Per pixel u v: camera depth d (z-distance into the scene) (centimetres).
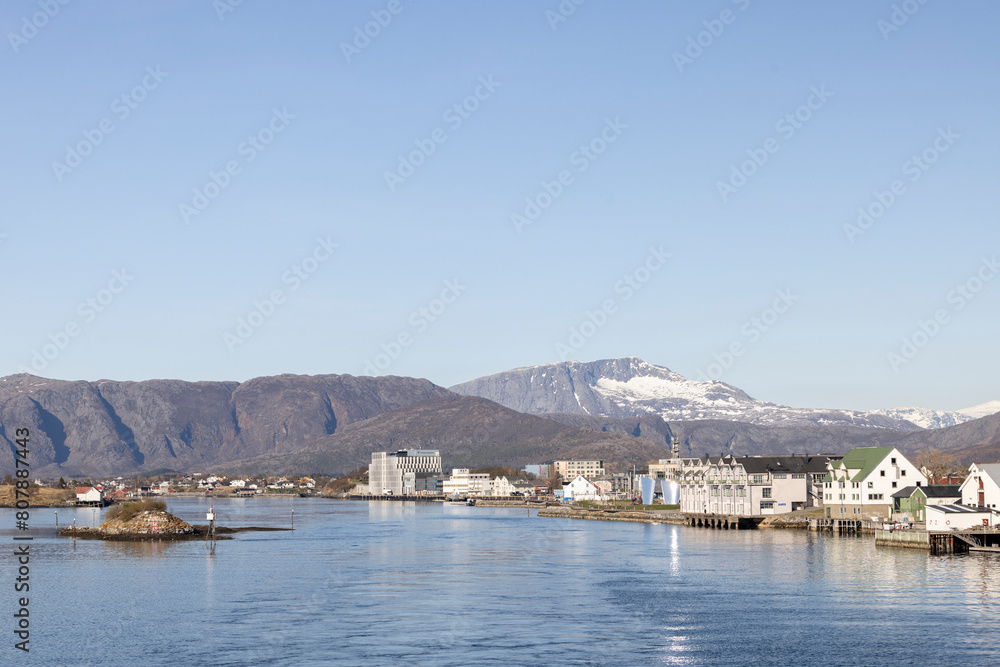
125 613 12800
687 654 10244
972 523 18050
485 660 10038
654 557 18738
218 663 10050
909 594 13200
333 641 10919
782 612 12250
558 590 14362
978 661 9775
